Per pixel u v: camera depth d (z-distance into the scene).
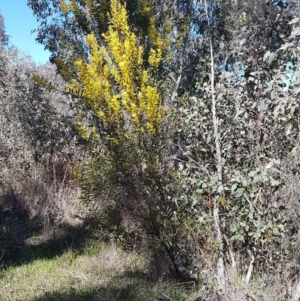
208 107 4.11
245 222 3.71
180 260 4.04
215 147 4.07
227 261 3.99
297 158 3.44
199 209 4.06
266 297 3.35
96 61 4.14
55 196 6.93
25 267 5.10
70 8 5.76
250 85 3.86
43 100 8.13
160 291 3.99
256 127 3.82
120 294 4.14
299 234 3.39
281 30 3.85
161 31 5.89
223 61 4.55
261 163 3.80
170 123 4.16
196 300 3.82
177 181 3.94
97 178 4.01
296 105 3.23
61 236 6.07
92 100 4.00
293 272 3.46
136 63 3.96
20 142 8.17
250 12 4.07
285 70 3.61
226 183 3.80
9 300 4.24
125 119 4.19
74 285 4.49
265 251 3.77
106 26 5.37
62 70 5.63
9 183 7.50
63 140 7.67
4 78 8.34
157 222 3.99
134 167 3.88
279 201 3.57
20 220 6.65
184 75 6.17
